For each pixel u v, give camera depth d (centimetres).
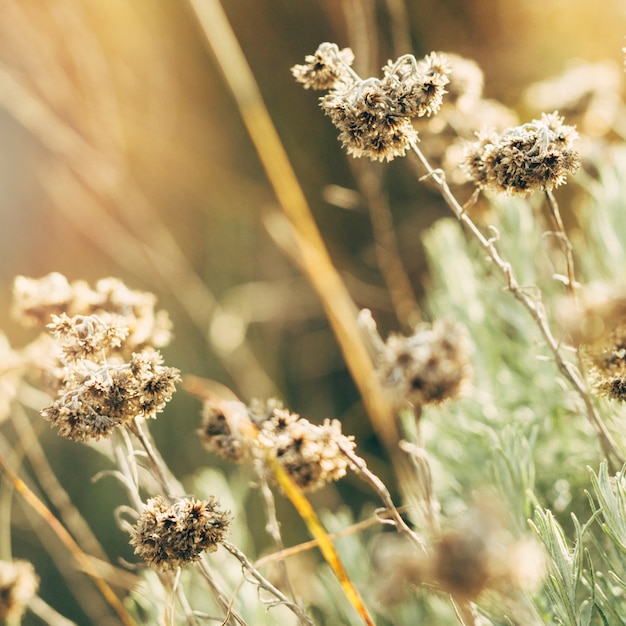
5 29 99
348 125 53
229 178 106
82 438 53
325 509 80
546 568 54
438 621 63
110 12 104
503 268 55
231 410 55
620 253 68
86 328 54
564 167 53
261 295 101
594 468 63
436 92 53
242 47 103
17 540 85
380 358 53
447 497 67
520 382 68
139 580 66
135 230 103
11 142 109
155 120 107
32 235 108
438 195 95
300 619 54
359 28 70
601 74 71
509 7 96
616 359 51
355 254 99
